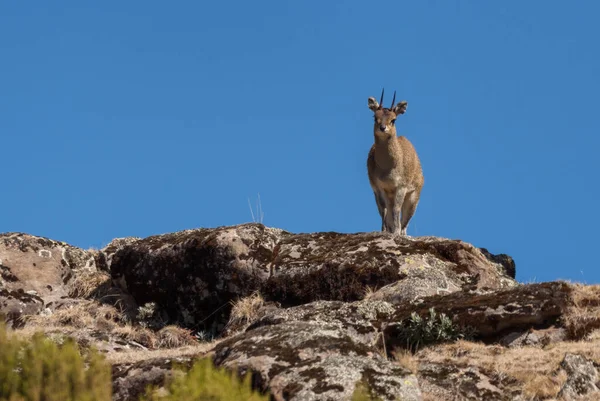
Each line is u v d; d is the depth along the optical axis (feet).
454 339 166.40
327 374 127.65
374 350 137.59
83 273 228.02
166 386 133.90
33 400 110.01
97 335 194.80
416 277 195.52
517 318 166.09
